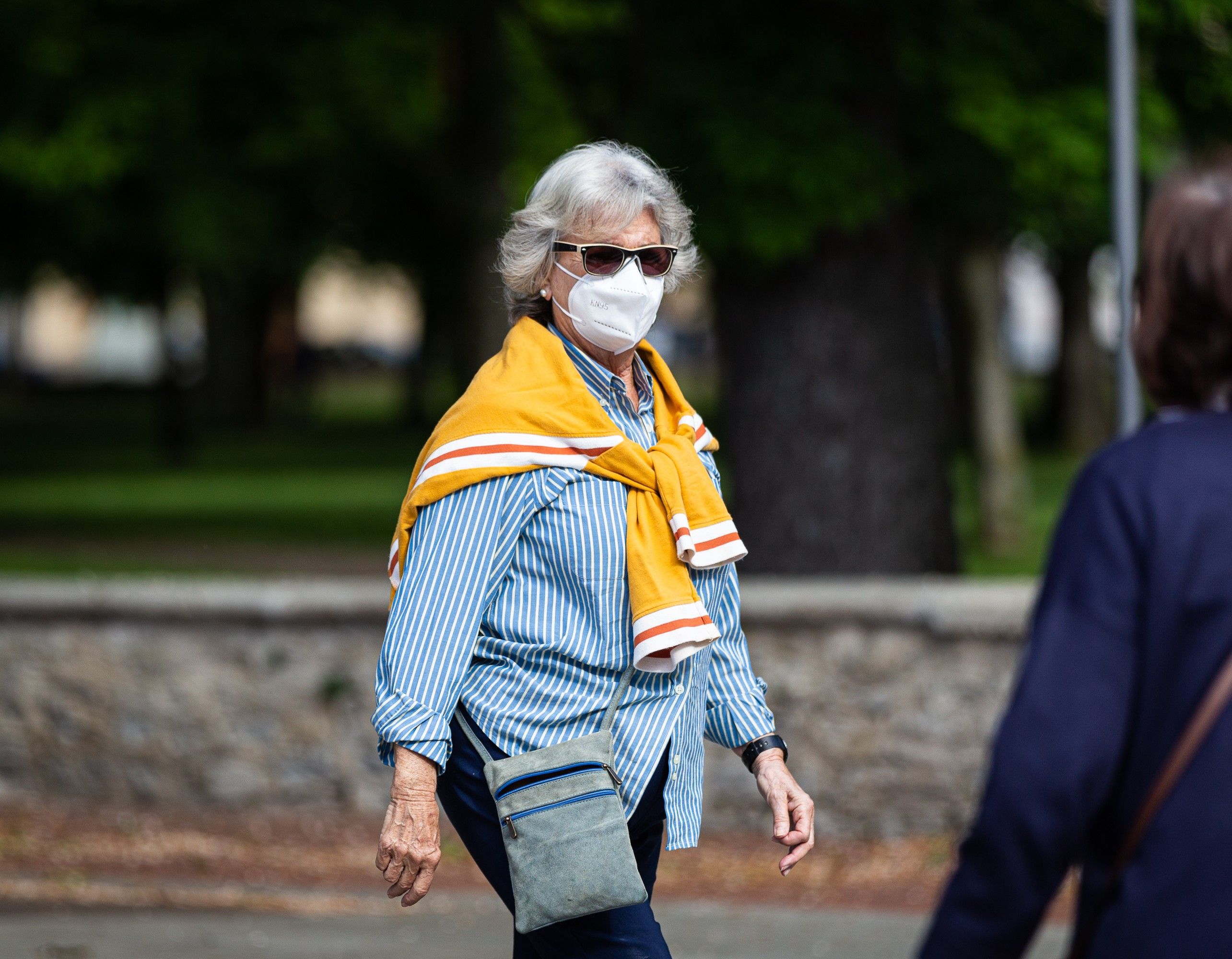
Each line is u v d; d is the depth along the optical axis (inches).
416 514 365.1
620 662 354.9
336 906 789.9
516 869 343.3
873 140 1146.0
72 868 864.3
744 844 943.7
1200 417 240.1
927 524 1261.1
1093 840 238.7
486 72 2213.3
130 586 1027.9
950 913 233.1
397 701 344.2
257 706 1015.6
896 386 1246.3
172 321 3550.7
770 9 1167.6
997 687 931.3
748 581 1003.3
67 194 2064.5
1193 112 1486.2
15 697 1035.3
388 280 4303.6
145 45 1721.2
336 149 2033.7
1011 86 1289.4
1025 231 1545.3
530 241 375.6
